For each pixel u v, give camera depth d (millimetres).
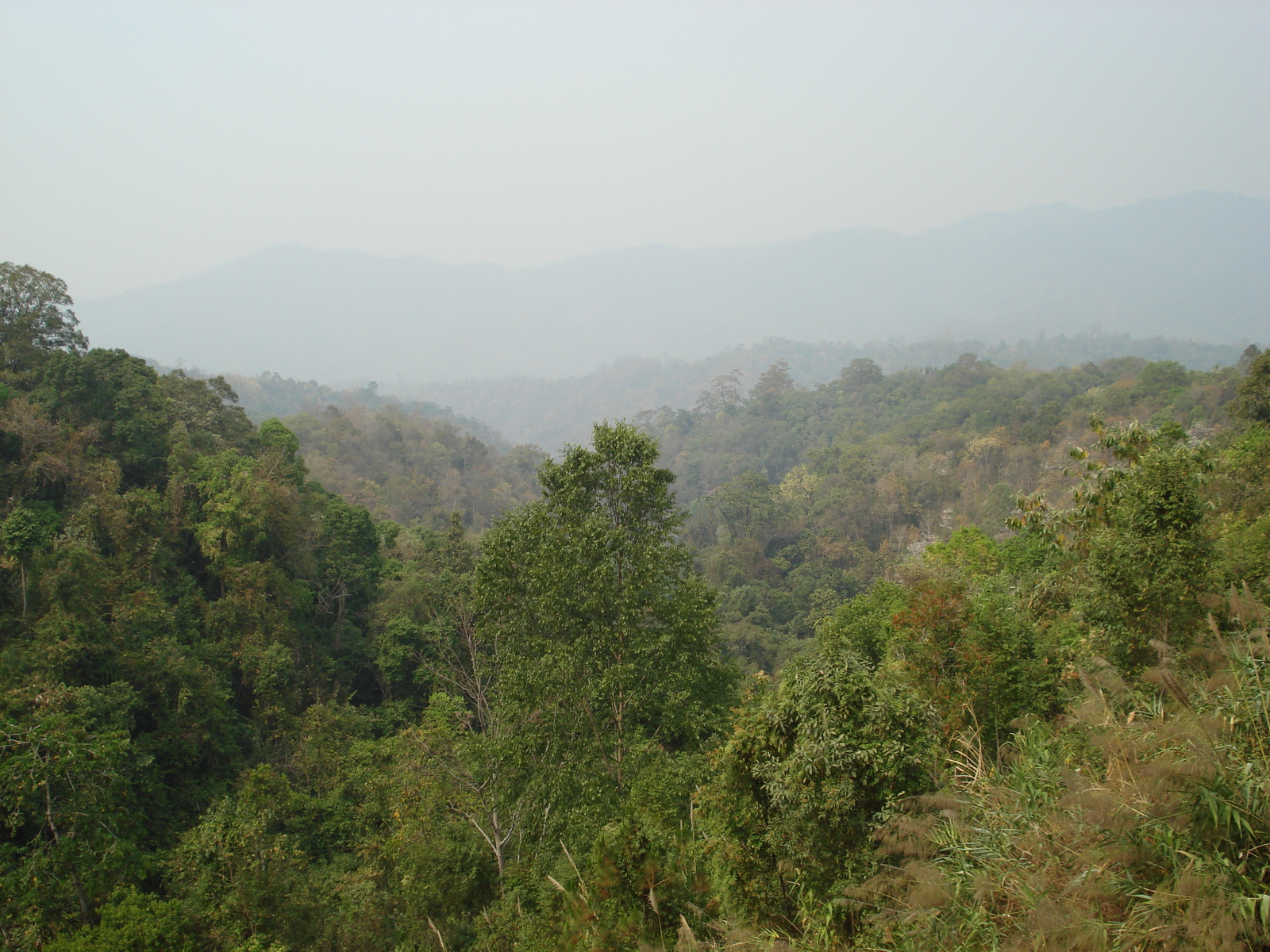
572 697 13844
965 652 10727
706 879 8039
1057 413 76438
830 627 20109
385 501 71250
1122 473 13086
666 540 15125
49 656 20734
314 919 14969
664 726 13961
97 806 17469
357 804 23516
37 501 26828
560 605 14055
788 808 6785
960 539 28688
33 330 33438
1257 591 9125
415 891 15500
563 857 12078
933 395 108500
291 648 29641
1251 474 19438
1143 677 6703
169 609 26406
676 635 14406
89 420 31078
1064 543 14539
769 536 75500
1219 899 4020
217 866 14969
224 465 32250
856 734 6656
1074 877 4848
